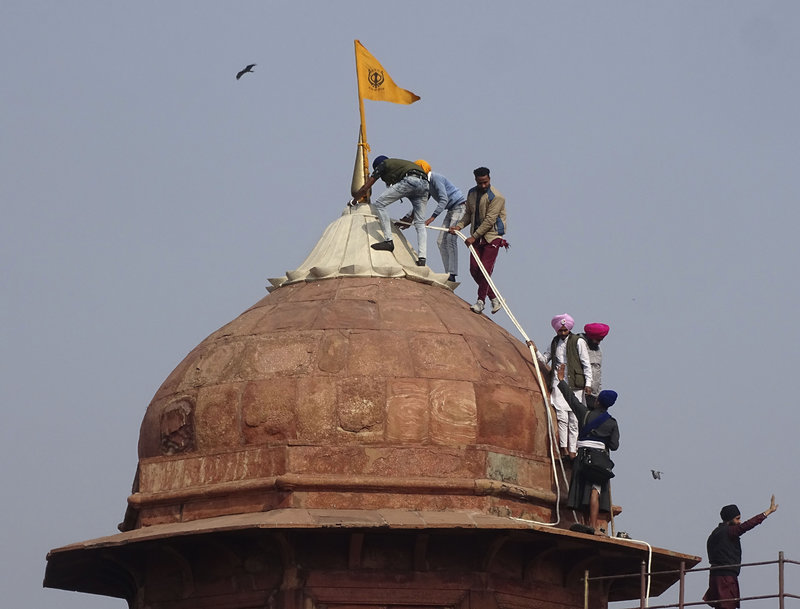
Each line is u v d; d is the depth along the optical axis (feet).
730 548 110.11
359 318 115.96
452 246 128.26
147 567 114.21
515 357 118.21
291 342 114.52
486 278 124.16
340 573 108.47
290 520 105.40
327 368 112.47
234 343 116.67
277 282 124.47
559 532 107.55
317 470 110.01
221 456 112.47
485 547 109.60
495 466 111.96
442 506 110.01
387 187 125.29
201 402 114.52
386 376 112.16
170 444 115.55
